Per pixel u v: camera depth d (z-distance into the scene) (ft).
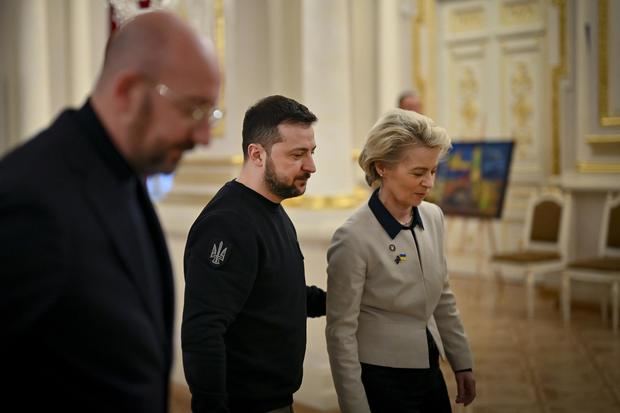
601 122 21.25
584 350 16.39
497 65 25.18
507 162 23.15
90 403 3.85
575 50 22.63
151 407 4.15
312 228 13.34
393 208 6.70
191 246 6.17
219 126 16.78
